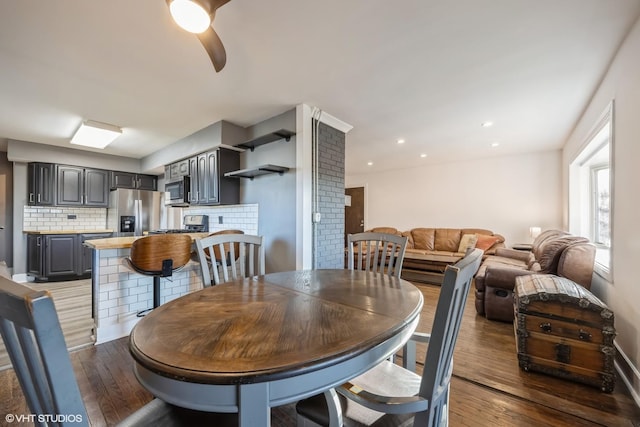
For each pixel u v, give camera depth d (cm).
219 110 312
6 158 469
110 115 325
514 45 198
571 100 288
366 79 246
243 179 373
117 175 535
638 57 175
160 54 205
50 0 152
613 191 217
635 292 181
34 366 52
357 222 770
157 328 93
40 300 45
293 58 213
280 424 151
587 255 241
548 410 159
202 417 89
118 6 158
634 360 180
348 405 99
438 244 588
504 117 338
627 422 149
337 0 156
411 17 170
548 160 510
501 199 558
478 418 153
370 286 151
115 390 174
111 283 247
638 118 178
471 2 158
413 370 131
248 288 146
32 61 213
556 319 190
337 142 355
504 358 217
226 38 188
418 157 568
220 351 77
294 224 309
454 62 220
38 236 446
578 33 186
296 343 82
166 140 427
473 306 345
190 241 262
